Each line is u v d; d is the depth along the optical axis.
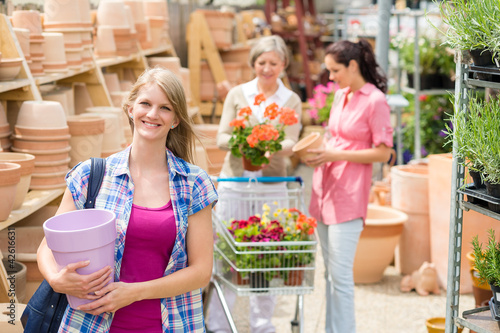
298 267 2.96
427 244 4.57
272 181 3.38
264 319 3.53
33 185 2.70
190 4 7.24
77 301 1.74
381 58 5.02
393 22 7.50
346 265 3.26
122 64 4.59
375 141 3.24
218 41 6.65
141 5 4.70
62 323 1.83
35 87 2.80
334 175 3.29
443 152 6.61
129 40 4.12
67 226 1.80
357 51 3.26
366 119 3.27
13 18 2.92
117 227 1.87
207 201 1.98
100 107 3.45
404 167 4.84
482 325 2.13
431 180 4.39
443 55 5.72
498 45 1.88
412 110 6.74
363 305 4.12
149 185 1.94
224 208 3.61
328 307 3.47
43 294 1.84
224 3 8.59
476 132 2.02
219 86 6.32
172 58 5.15
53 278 1.71
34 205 2.49
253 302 3.52
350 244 3.27
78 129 2.89
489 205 2.04
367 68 3.30
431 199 4.41
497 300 2.12
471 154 2.06
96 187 1.90
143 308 1.89
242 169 3.61
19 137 2.68
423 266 4.32
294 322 3.59
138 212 1.90
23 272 2.52
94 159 1.94
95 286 1.72
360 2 11.47
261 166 3.40
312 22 9.69
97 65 3.61
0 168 2.30
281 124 3.54
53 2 3.22
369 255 4.38
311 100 7.14
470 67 2.05
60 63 3.10
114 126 3.19
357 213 3.25
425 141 6.71
